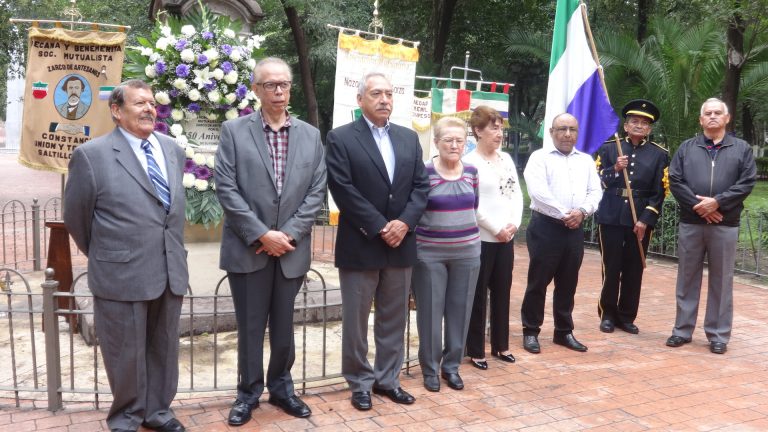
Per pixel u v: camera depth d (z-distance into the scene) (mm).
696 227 5289
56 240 5449
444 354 4418
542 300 5176
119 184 3301
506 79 18812
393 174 3830
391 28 18344
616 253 5703
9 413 3768
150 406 3514
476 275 4281
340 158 3781
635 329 5766
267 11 15078
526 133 15836
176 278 3439
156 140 3535
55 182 20297
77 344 5062
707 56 10594
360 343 3914
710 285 5320
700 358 5090
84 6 16594
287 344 3771
